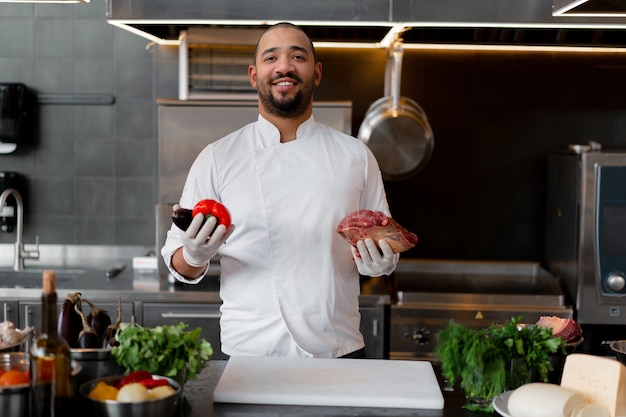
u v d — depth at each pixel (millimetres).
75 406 1416
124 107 3588
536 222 3609
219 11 2750
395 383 1649
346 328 2123
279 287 2064
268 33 2064
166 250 2094
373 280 3279
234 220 2104
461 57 3547
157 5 2736
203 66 3229
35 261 3645
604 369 1472
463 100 3566
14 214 3605
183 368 1492
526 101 3559
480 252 3633
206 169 2158
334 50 3553
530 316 3010
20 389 1343
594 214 2959
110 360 1471
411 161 3283
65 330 1558
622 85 3529
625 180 2939
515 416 1437
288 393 1564
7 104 3439
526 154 3582
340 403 1549
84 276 3293
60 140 3604
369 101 3570
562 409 1398
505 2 2746
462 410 1536
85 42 3561
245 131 2197
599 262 2967
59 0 2471
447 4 2754
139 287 3051
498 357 1514
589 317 2996
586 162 2953
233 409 1518
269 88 2062
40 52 3561
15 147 3543
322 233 2078
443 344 1532
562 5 2209
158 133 3432
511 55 3537
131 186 3625
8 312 3014
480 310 3016
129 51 3562
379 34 3250
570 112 3557
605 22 2729
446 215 3621
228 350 2115
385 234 1848
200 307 2992
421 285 3270
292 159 2117
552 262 3424
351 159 2166
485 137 3580
